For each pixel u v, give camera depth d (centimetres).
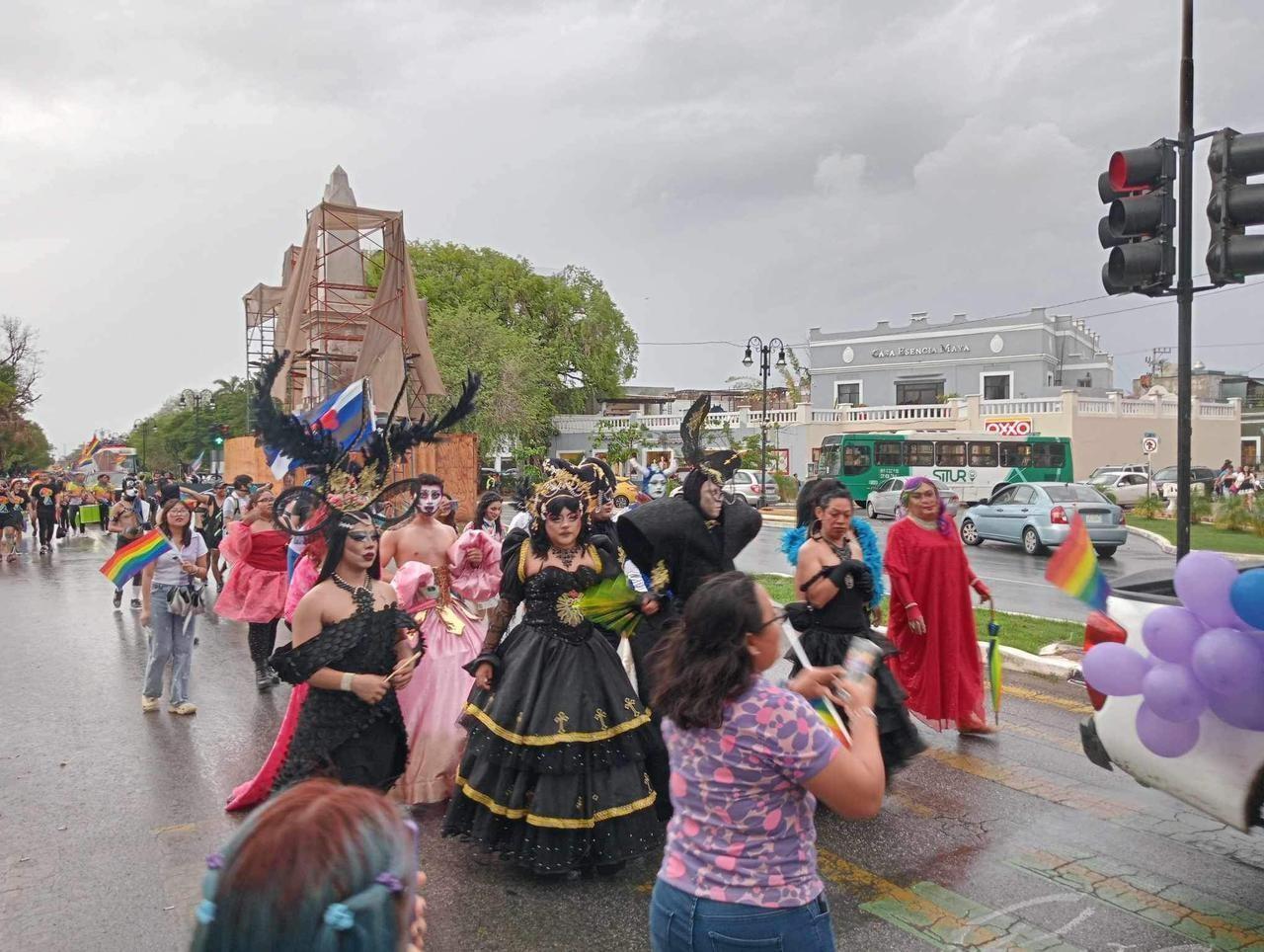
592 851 440
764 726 238
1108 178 738
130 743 682
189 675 774
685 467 544
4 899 440
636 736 458
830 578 514
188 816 542
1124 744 426
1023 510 1980
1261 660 360
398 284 2103
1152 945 388
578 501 465
